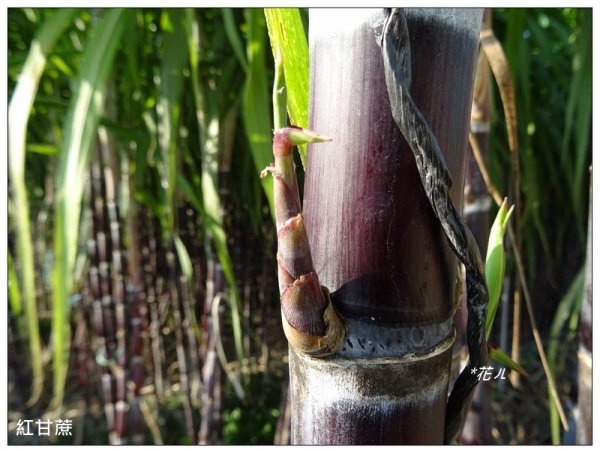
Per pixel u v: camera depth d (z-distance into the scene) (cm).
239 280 68
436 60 11
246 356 77
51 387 80
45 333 88
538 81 67
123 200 58
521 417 71
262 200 69
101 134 51
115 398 66
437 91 11
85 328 77
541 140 65
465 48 11
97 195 60
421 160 11
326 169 12
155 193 66
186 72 46
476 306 12
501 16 52
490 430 41
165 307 81
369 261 12
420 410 12
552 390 24
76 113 26
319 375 12
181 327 74
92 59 28
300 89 15
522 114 57
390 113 11
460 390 14
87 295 77
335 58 12
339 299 12
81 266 63
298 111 15
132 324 61
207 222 44
